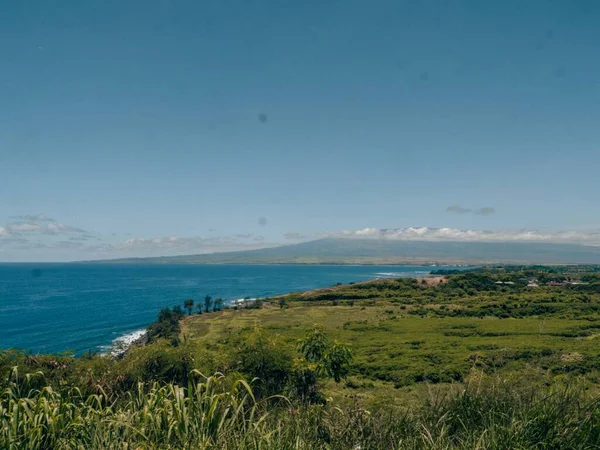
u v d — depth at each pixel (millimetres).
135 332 71812
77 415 4551
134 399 5152
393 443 4277
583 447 4191
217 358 11109
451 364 39250
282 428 4516
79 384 6633
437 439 4227
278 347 13836
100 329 74500
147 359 8438
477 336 60656
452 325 69062
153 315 92188
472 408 4949
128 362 8227
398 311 88375
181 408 4395
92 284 195500
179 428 4281
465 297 102438
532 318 74750
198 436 4129
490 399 5117
